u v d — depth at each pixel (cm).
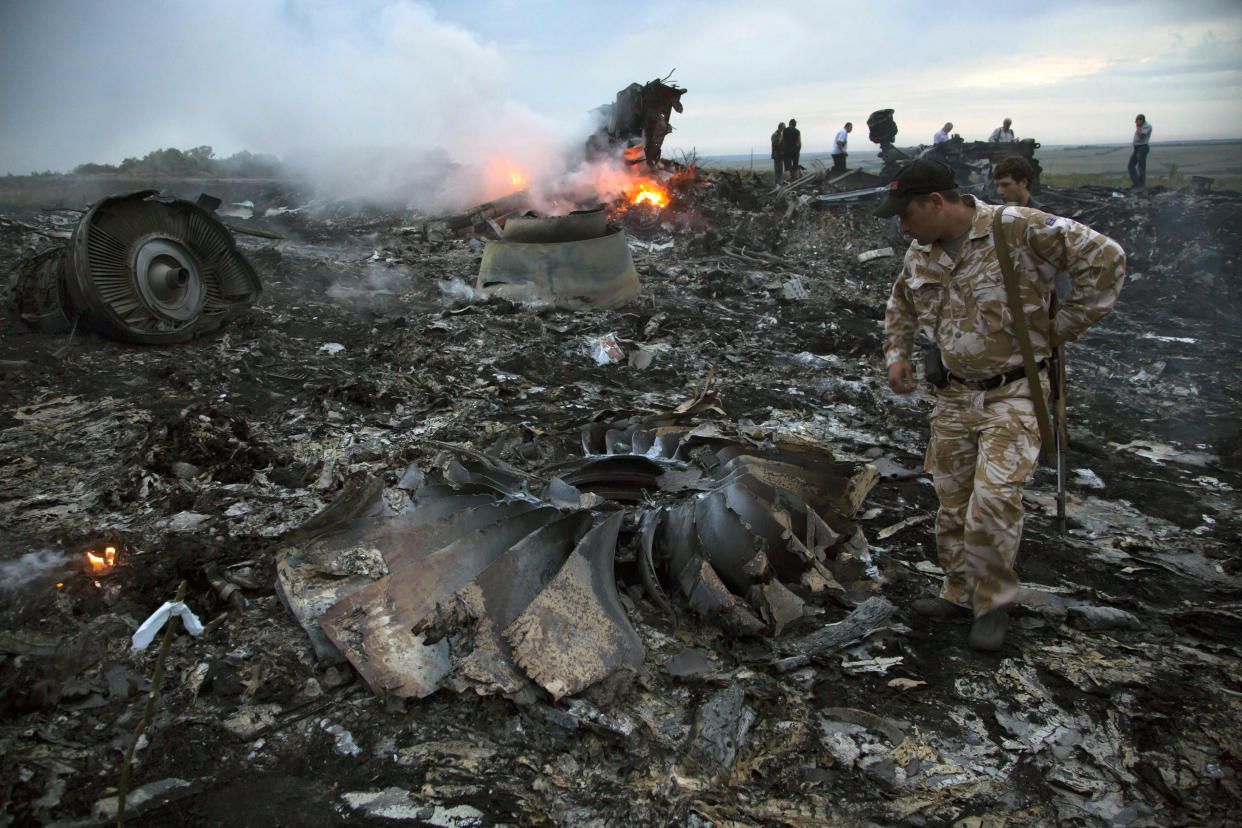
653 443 409
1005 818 216
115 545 345
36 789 215
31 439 478
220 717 248
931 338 291
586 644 256
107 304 654
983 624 291
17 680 251
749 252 1365
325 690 260
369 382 586
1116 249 254
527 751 237
